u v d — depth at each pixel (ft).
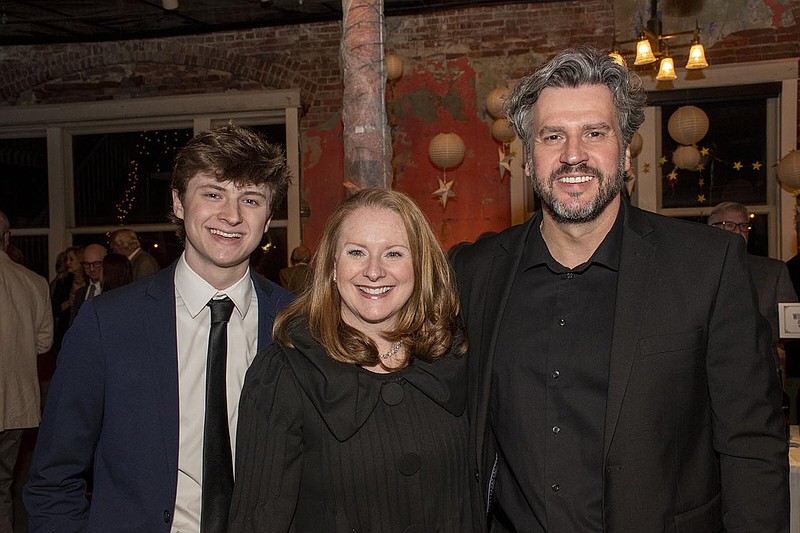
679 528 4.98
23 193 24.12
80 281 19.12
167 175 23.59
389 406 5.24
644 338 5.06
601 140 5.22
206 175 5.25
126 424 5.19
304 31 21.72
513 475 5.49
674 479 5.00
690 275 5.18
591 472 5.21
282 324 5.50
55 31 22.38
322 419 5.12
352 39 9.18
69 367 5.28
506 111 5.83
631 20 19.53
